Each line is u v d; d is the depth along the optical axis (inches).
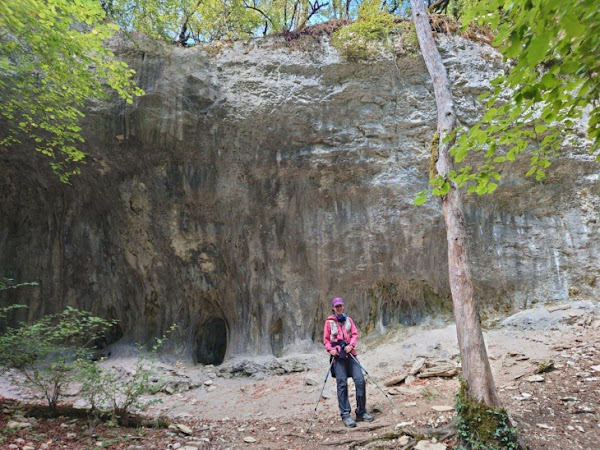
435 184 159.5
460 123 359.3
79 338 378.6
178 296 396.5
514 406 211.2
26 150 369.7
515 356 280.5
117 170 376.8
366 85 370.6
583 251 351.9
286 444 202.5
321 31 380.2
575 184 364.2
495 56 374.0
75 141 352.8
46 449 174.2
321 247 382.0
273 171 379.6
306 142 374.6
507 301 358.6
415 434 190.9
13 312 387.2
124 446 185.2
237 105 361.4
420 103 371.2
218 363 407.2
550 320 319.0
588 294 341.4
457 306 203.9
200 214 384.5
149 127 350.6
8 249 398.6
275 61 369.7
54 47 255.3
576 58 131.8
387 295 378.6
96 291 398.6
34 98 323.9
